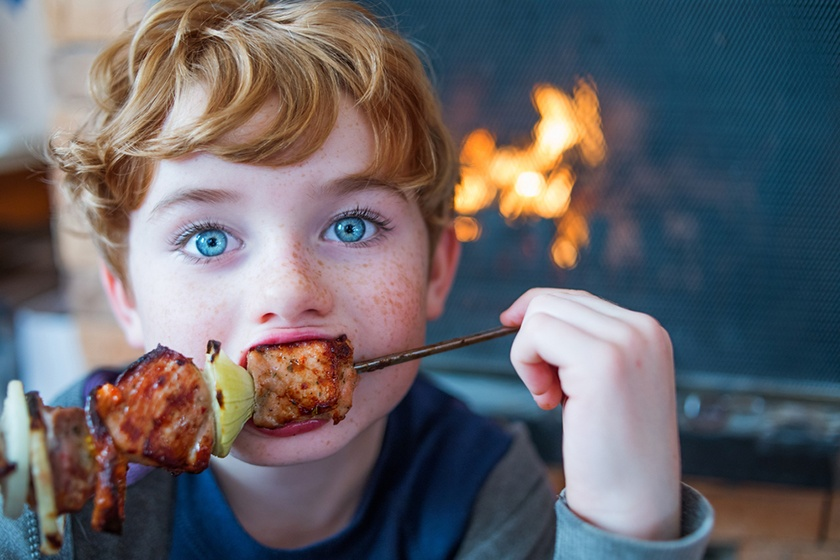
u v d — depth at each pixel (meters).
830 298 0.70
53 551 0.30
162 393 0.32
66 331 0.83
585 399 0.36
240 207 0.37
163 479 0.43
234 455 0.38
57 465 0.30
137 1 0.69
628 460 0.35
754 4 0.66
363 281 0.38
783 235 0.70
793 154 0.68
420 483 0.46
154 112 0.38
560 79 0.71
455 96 0.72
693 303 0.73
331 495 0.44
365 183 0.38
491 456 0.48
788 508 0.69
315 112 0.37
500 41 0.71
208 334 0.37
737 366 0.73
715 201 0.71
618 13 0.68
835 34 0.65
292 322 0.36
